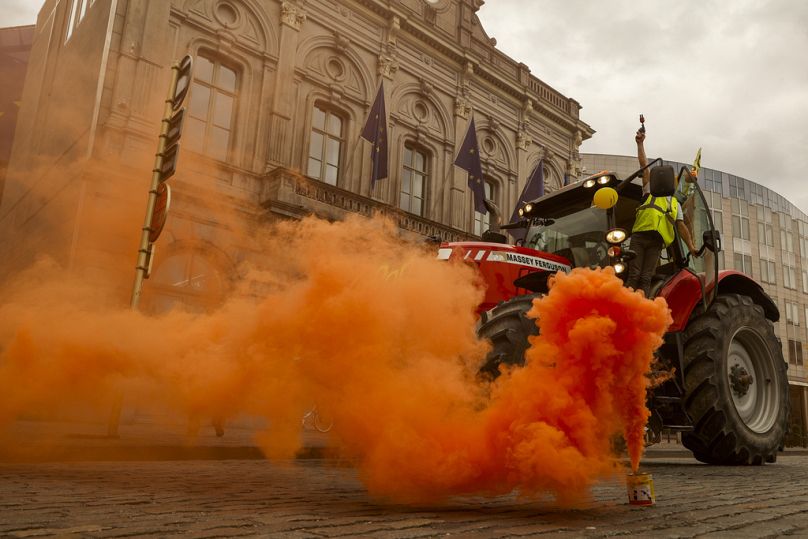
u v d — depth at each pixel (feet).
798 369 130.00
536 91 81.25
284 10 55.93
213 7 51.90
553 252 19.71
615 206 19.26
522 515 7.54
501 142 75.87
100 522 6.61
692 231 17.95
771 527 7.20
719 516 7.91
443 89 69.77
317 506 8.05
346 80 60.85
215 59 52.16
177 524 6.53
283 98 54.75
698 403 17.20
